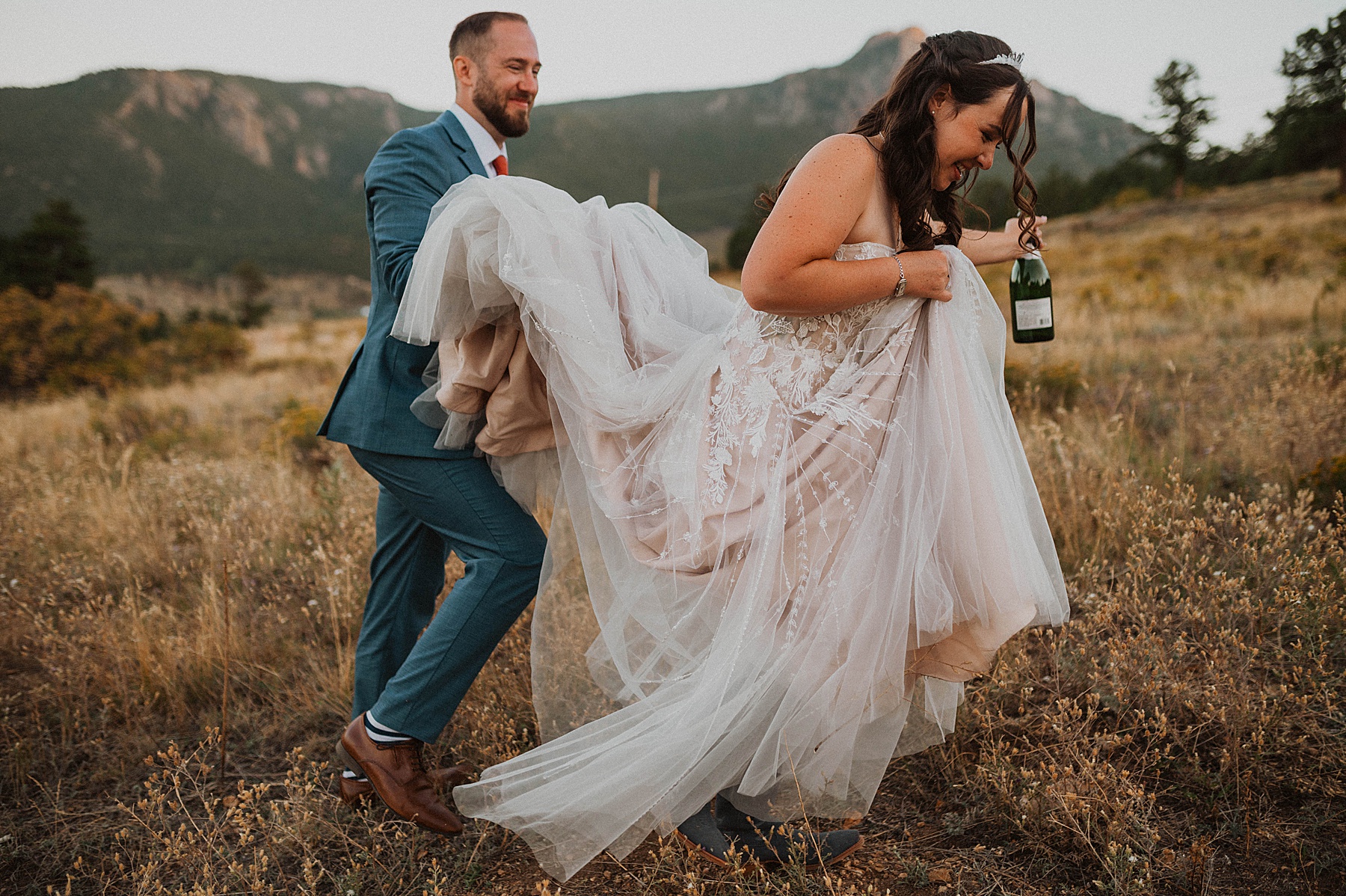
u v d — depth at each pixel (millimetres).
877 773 2020
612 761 1996
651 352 2211
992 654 1928
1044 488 3832
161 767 2785
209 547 4418
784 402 1991
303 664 3373
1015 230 2334
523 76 2596
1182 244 24312
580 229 2176
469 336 2199
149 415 10922
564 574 2312
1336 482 3463
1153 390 5988
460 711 2824
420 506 2324
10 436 9188
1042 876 2014
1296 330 8156
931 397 1905
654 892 2035
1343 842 1989
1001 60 1848
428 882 2076
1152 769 2318
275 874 2230
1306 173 47750
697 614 2041
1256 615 2670
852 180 1836
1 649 3590
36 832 2475
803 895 1953
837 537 1939
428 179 2371
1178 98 57844
